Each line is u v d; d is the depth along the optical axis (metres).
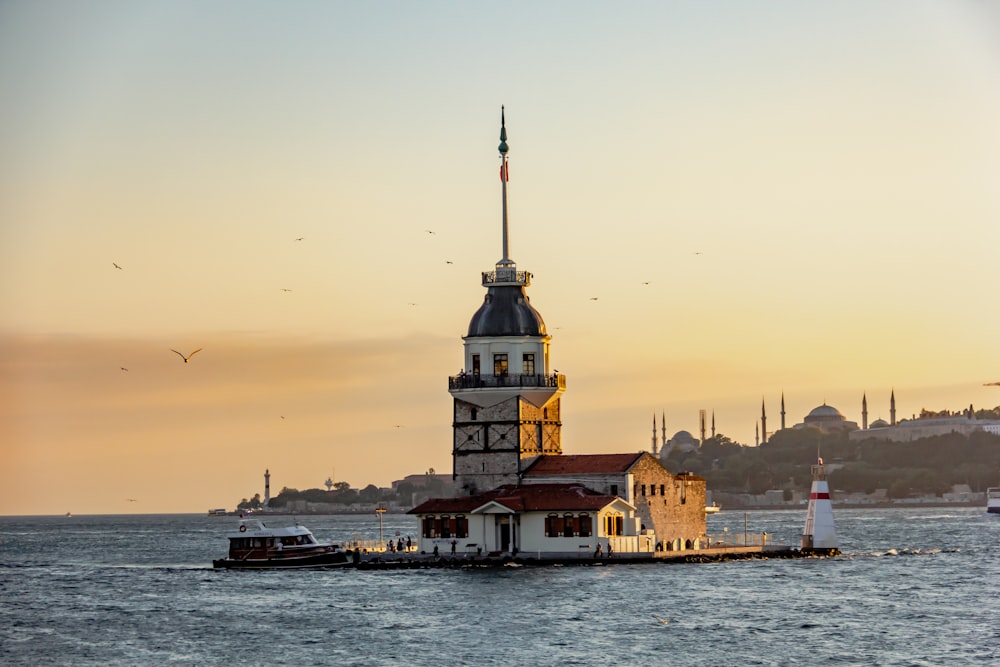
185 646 145.12
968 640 143.00
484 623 154.12
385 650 139.38
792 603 169.25
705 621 154.38
